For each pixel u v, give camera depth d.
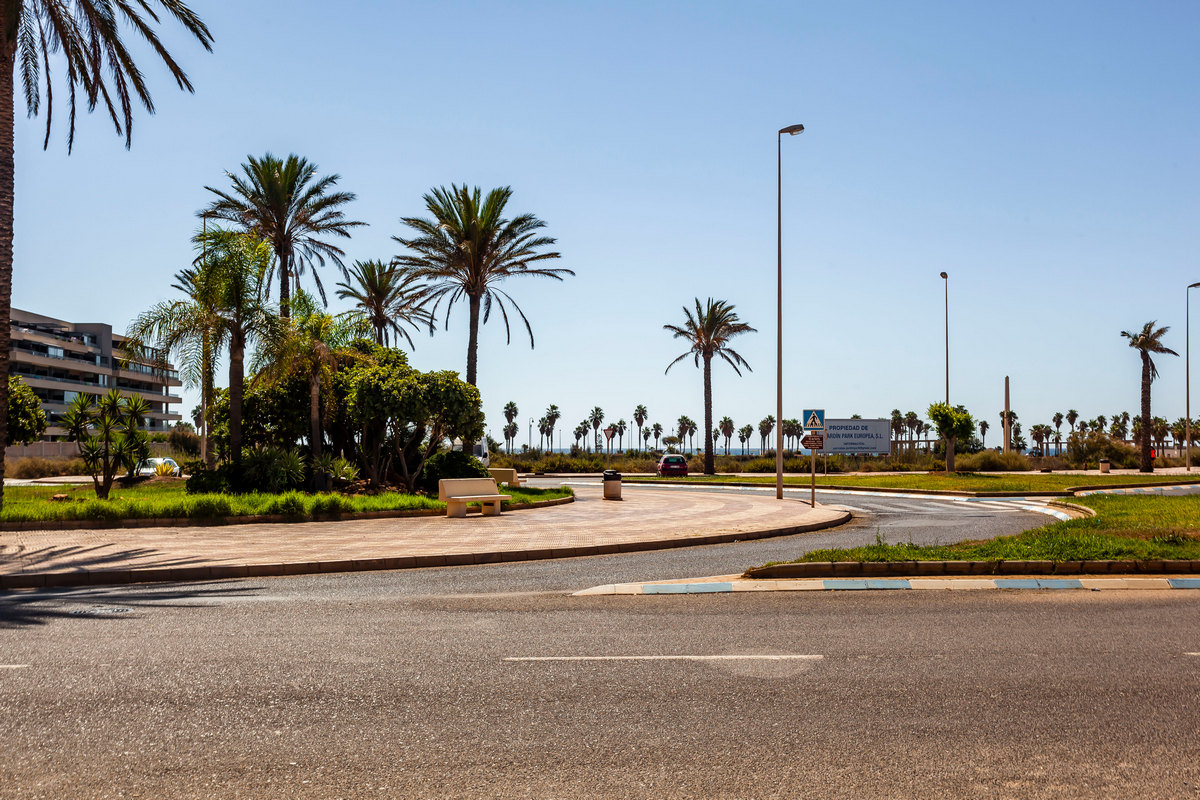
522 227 32.31
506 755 4.10
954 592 8.88
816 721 4.62
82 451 20.98
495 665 5.79
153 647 6.31
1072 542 11.21
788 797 3.63
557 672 5.62
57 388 83.88
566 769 3.92
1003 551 10.62
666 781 3.79
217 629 6.99
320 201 32.50
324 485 22.14
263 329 22.19
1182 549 10.67
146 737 4.33
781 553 12.63
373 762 4.00
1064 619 7.46
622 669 5.70
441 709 4.80
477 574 10.63
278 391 24.78
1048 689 5.25
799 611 7.86
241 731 4.42
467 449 28.00
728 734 4.41
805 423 21.44
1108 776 3.87
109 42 16.91
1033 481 35.84
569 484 38.53
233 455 22.53
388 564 11.33
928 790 3.71
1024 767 3.97
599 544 13.14
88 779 3.79
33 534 14.20
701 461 57.53
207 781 3.77
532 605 8.20
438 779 3.80
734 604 8.23
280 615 7.64
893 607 8.05
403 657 6.02
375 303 40.16
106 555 11.50
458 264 32.06
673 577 10.23
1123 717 4.71
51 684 5.27
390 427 25.06
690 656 6.08
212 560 11.05
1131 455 58.62
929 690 5.22
